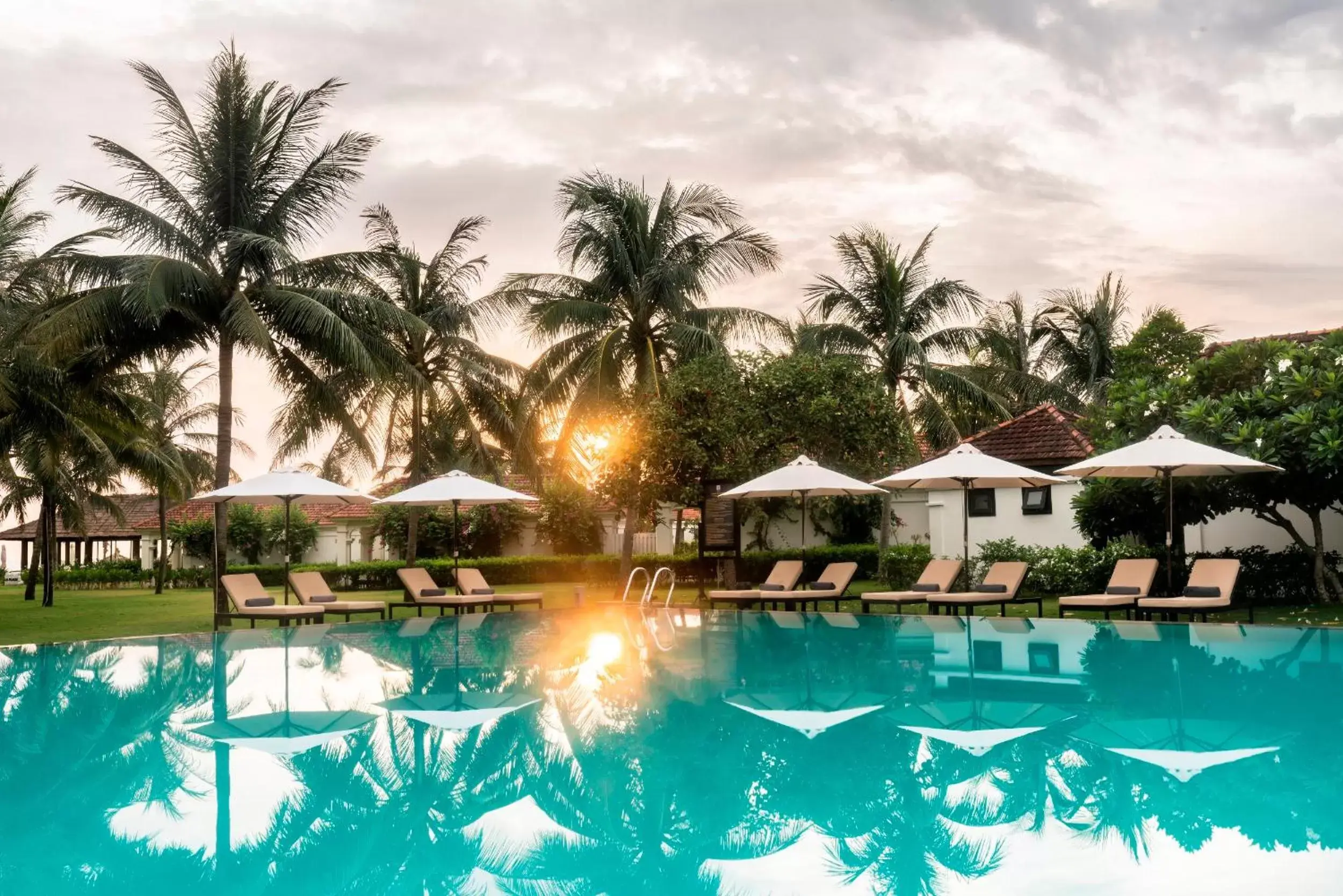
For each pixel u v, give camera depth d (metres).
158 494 33.62
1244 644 11.34
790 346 26.75
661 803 5.51
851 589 23.59
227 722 7.85
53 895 4.22
